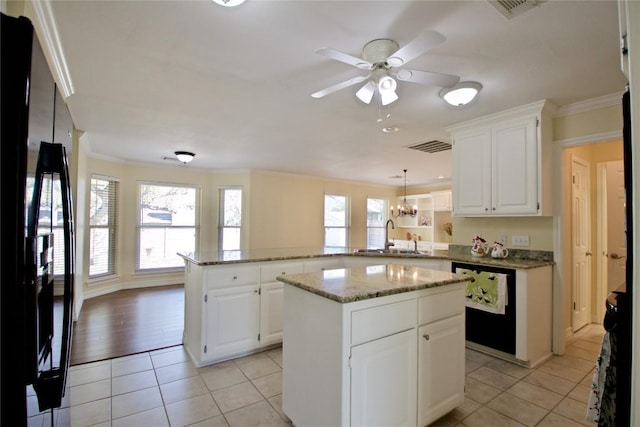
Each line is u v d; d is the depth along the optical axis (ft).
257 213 20.90
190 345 9.64
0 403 2.96
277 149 14.98
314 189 23.47
